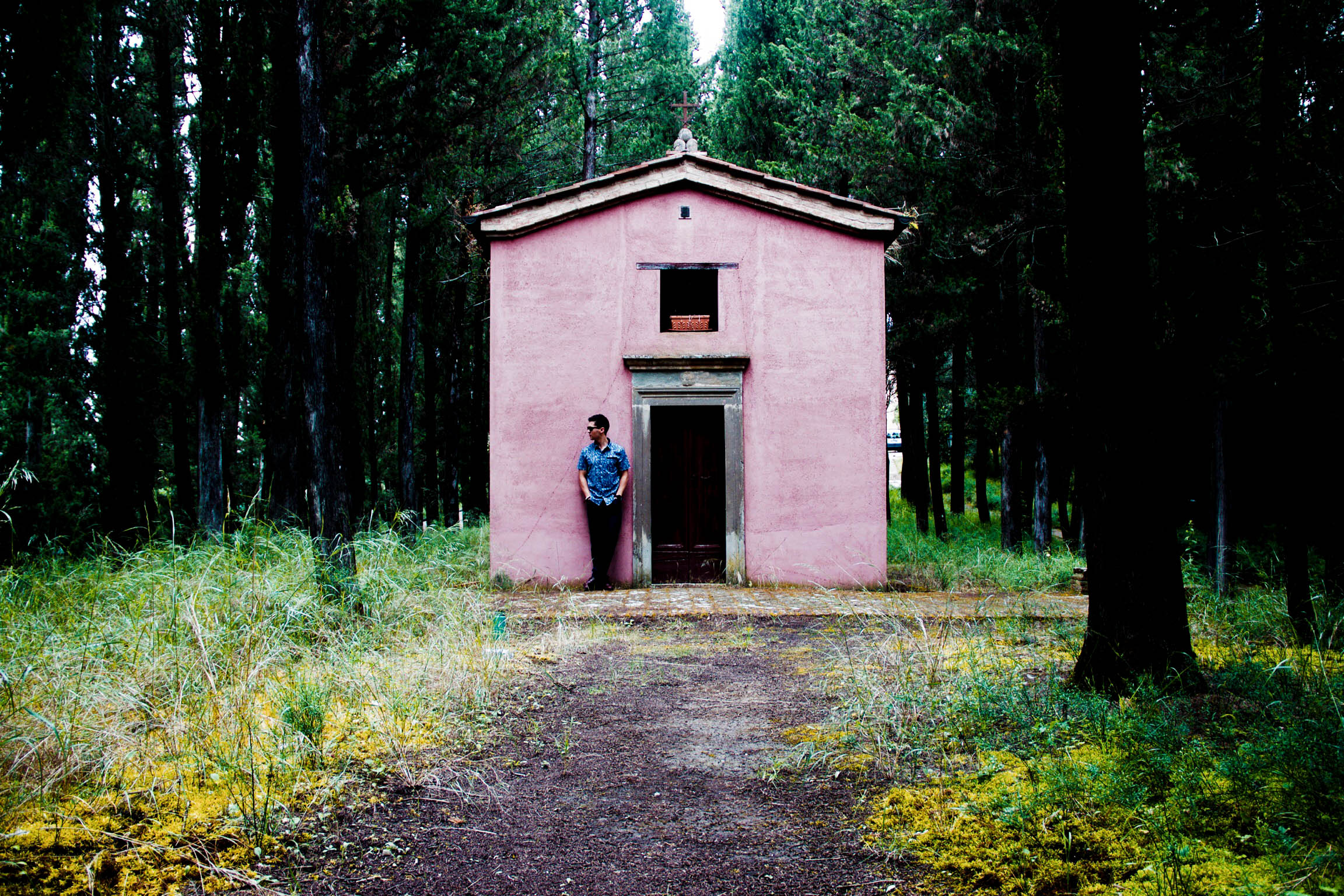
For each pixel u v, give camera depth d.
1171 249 10.30
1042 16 10.70
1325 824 2.62
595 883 2.79
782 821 3.26
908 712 4.32
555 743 4.27
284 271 11.02
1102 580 4.38
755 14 21.25
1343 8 6.59
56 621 5.00
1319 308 7.46
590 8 22.12
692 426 11.22
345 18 10.90
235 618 4.90
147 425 14.91
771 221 11.00
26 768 3.31
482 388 24.06
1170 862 2.51
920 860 2.84
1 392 15.18
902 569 13.02
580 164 23.75
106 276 14.80
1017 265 14.31
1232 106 9.37
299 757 3.60
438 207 15.29
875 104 17.17
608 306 10.88
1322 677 4.08
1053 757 3.48
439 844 3.09
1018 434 14.35
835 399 10.87
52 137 8.75
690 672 5.83
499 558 10.62
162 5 13.90
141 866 2.75
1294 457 5.80
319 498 6.66
